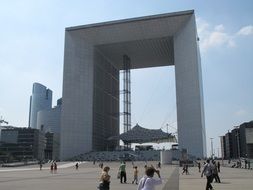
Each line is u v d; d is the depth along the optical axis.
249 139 124.56
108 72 152.75
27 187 23.36
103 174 11.77
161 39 128.75
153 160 104.00
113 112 156.75
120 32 128.50
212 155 116.12
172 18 123.12
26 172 48.94
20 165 84.44
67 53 131.75
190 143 116.75
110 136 150.50
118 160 108.31
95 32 130.75
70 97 128.25
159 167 58.69
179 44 124.69
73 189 21.75
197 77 118.19
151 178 9.17
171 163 81.00
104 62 147.00
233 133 173.75
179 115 122.69
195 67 119.06
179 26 124.25
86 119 128.25
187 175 38.00
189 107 119.00
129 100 142.25
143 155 113.12
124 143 143.38
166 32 126.25
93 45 134.00
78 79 130.12
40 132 192.50
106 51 141.00
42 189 21.75
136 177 27.09
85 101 129.38
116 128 161.00
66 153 123.69
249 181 27.59
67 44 132.62
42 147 195.50
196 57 119.31
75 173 45.66
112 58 150.50
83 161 105.69
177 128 122.19
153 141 141.62
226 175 36.81
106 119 147.12
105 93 147.38
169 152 81.56
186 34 122.56
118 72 167.38
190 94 119.25
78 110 128.00
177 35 125.31
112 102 156.62
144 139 133.12
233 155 174.75
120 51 140.75
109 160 110.88
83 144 125.94
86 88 130.50
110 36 130.12
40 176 38.00
